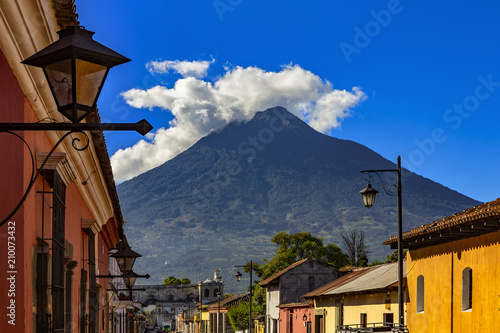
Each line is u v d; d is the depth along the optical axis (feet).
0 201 24.70
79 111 18.75
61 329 32.81
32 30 26.03
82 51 18.26
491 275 50.70
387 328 61.46
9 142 25.45
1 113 24.30
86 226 48.14
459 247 57.16
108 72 19.13
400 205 59.16
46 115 30.71
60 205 33.63
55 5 26.86
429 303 63.98
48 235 31.60
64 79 18.51
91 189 50.44
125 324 123.95
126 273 64.69
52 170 30.58
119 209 68.18
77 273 45.11
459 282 57.16
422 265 66.28
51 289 30.50
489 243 51.31
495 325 49.62
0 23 23.43
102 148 44.21
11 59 25.09
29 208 27.84
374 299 85.05
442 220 58.54
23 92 27.17
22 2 24.23
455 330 57.41
